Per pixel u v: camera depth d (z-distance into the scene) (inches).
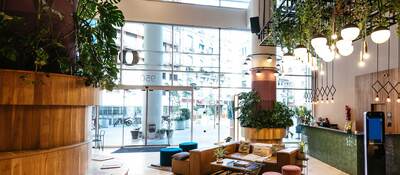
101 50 121.1
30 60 107.2
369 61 316.5
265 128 327.6
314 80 425.4
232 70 413.1
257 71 347.6
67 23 118.6
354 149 243.4
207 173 227.0
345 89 357.4
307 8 168.1
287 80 430.0
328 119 390.3
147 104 395.5
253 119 333.4
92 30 117.8
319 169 268.2
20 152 96.0
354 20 157.1
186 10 381.1
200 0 395.5
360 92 329.7
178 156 240.7
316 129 315.6
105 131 388.2
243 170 195.0
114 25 126.0
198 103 407.2
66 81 107.9
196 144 289.7
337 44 145.4
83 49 117.6
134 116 398.6
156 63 395.2
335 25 161.9
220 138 411.5
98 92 132.4
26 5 110.3
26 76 96.3
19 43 102.1
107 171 143.7
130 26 386.9
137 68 389.1
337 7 159.8
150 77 392.2
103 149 361.1
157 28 397.7
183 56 403.9
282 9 211.5
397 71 276.2
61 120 110.9
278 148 242.4
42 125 104.2
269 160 225.1
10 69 97.5
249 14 376.8
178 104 404.8
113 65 124.6
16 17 98.6
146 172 250.1
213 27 392.2
